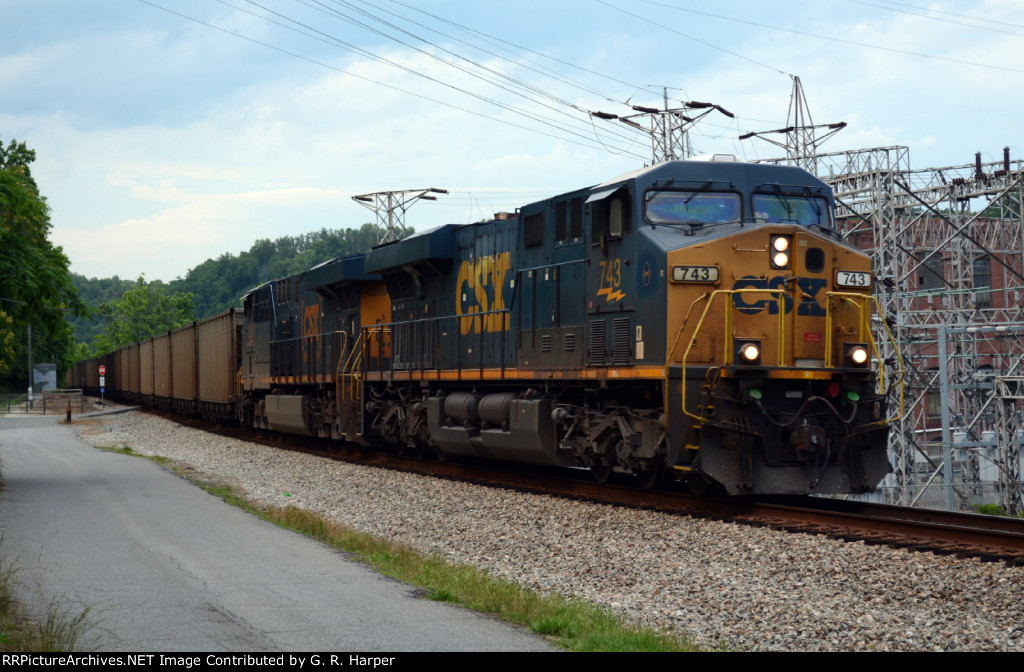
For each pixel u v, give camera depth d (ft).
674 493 46.80
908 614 27.40
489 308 63.10
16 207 68.85
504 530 45.34
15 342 224.94
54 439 123.44
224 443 105.60
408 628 26.78
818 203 50.08
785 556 34.14
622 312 48.01
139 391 221.05
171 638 25.04
